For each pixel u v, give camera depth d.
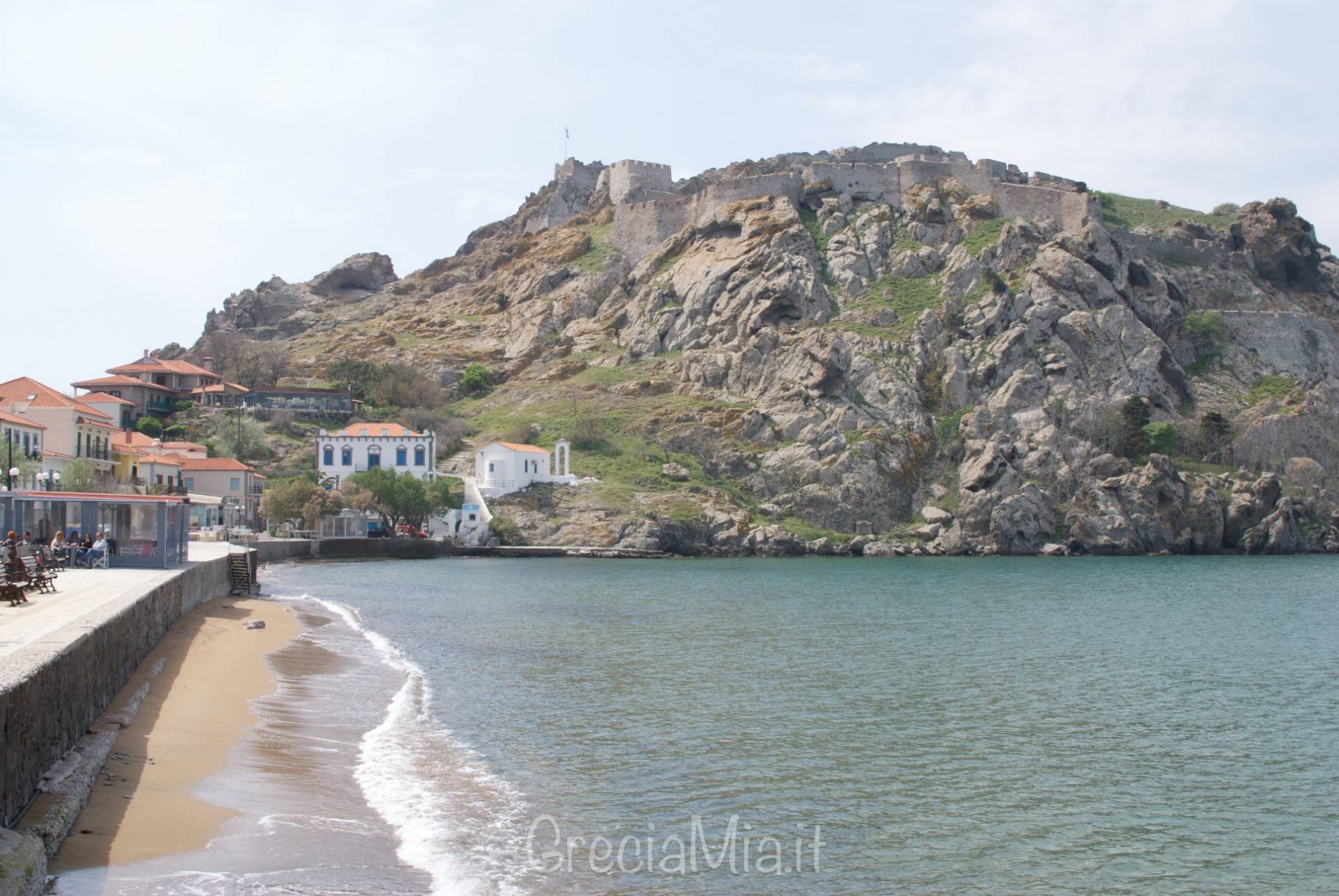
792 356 157.88
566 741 31.22
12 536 43.47
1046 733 35.16
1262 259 195.62
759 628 59.66
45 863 17.25
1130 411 147.00
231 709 31.91
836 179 196.62
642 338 180.38
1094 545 134.62
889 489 141.50
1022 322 160.38
